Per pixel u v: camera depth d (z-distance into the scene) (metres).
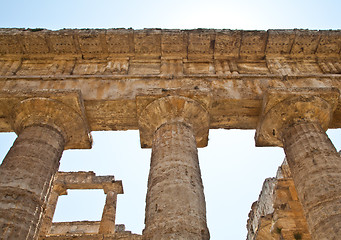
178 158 8.73
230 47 13.05
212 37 12.81
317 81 11.87
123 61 12.89
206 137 11.16
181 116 10.30
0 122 11.02
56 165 9.64
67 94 10.46
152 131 10.69
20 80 11.57
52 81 11.57
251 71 12.66
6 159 8.90
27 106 10.32
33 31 12.73
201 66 12.89
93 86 11.45
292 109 10.50
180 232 6.80
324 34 12.83
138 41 12.88
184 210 7.31
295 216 14.13
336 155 9.11
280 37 12.79
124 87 11.46
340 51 13.21
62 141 10.33
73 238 14.79
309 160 9.05
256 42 12.98
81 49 13.01
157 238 6.79
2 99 10.45
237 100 11.05
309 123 10.23
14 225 7.37
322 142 9.48
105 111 11.12
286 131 10.45
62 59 12.94
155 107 10.47
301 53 13.23
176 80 11.80
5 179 8.20
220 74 12.12
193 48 13.09
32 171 8.61
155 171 8.59
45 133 9.87
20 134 9.91
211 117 11.48
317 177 8.55
